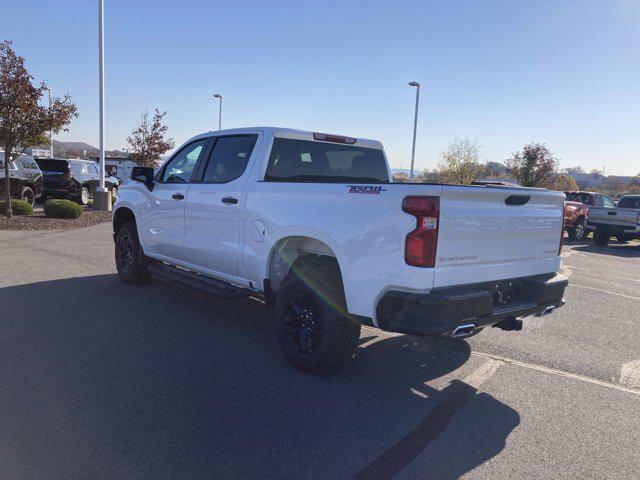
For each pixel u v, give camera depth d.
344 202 3.94
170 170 6.33
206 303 6.40
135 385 3.94
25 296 6.41
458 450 3.20
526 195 4.05
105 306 6.08
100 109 20.66
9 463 2.86
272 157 4.98
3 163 16.55
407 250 3.51
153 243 6.43
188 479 2.78
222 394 3.85
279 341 4.52
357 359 4.76
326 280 4.12
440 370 4.57
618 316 6.92
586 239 20.62
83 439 3.13
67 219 16.34
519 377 4.49
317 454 3.08
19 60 14.66
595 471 3.03
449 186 3.53
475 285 3.79
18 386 3.84
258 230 4.70
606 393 4.22
